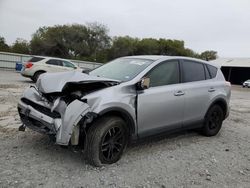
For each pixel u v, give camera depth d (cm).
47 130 431
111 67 565
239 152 583
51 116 429
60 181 388
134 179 414
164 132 535
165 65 553
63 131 405
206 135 669
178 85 561
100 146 430
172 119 544
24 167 420
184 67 593
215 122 675
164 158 506
